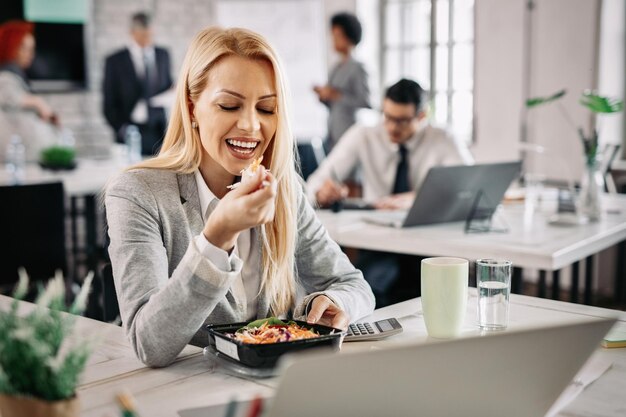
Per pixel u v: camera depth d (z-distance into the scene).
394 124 3.43
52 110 6.46
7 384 0.90
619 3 4.55
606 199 3.55
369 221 2.91
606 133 4.56
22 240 3.25
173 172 1.55
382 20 5.91
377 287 3.01
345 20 5.35
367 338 1.44
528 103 3.06
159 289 1.37
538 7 4.73
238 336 1.29
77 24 6.46
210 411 1.09
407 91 3.39
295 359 0.83
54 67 6.41
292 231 1.61
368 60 5.97
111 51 6.68
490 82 5.00
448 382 0.92
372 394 0.89
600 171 2.97
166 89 6.41
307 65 6.32
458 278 1.42
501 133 4.98
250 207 1.17
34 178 4.29
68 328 0.97
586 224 2.87
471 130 5.32
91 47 6.57
